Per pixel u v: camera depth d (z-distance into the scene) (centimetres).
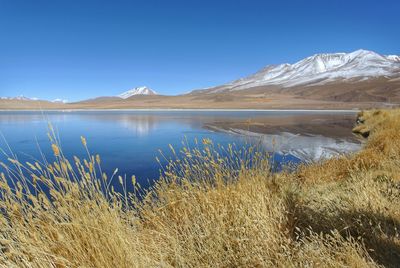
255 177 491
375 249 355
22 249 293
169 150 1981
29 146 2222
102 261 298
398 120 1631
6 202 312
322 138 2419
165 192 486
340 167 849
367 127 2559
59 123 4478
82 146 2245
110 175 1346
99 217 327
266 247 356
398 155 827
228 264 344
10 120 5119
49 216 315
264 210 400
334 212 442
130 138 2711
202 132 3116
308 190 600
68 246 297
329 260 328
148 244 371
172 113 7912
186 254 360
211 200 434
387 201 496
